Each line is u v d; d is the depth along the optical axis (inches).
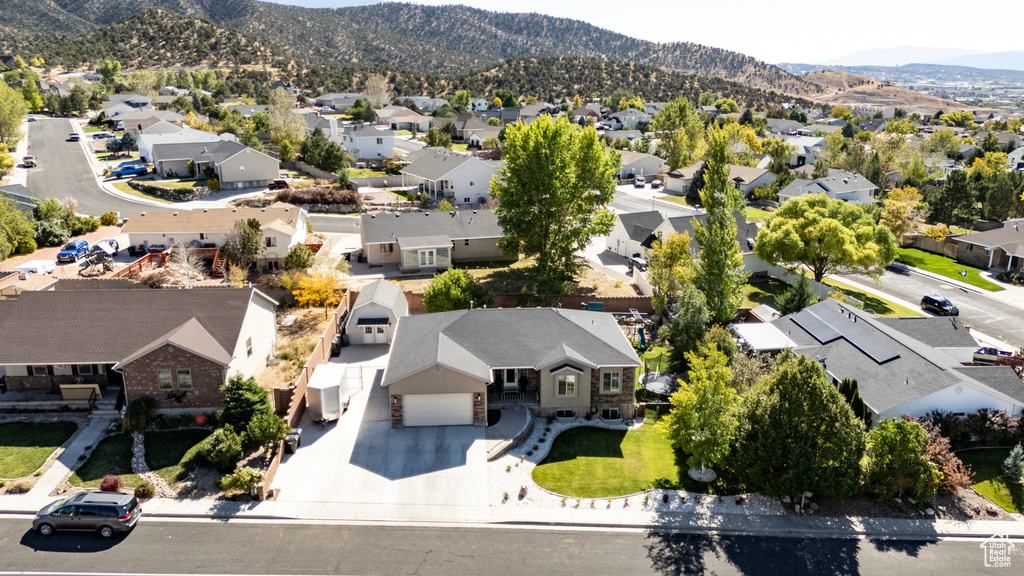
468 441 1230.3
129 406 1210.0
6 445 1159.6
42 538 955.3
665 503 1093.1
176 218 2283.5
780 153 4995.1
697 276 1748.3
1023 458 1183.6
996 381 1343.5
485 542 981.8
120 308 1347.2
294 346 1624.0
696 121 4785.9
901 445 1090.1
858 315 1621.6
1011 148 5954.7
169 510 1021.2
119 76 7485.2
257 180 3390.7
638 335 1761.8
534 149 1991.9
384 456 1181.1
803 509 1087.0
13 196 2508.6
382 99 6815.9
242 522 1006.4
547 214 2050.9
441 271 2273.6
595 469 1179.9
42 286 1888.5
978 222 3316.9
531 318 1438.2
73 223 2496.3
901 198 3267.7
